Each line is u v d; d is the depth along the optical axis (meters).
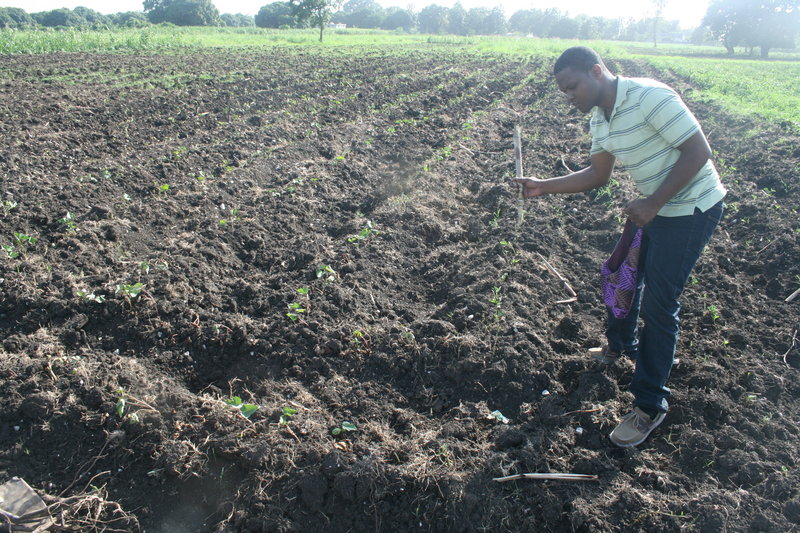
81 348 3.76
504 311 4.29
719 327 4.37
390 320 4.32
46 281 4.35
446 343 3.86
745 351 4.13
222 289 4.64
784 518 2.73
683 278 2.96
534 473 3.00
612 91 2.86
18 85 11.88
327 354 3.88
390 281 4.93
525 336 3.98
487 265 5.02
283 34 40.00
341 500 2.88
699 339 4.20
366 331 4.07
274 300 4.46
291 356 3.82
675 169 2.72
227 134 9.00
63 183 6.41
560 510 2.85
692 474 3.07
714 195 2.91
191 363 3.83
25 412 3.15
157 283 4.42
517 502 2.88
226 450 3.03
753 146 9.58
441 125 10.48
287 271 5.05
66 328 3.87
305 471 2.93
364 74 17.06
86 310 4.04
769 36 54.22
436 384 3.69
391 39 41.69
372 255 5.23
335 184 7.09
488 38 45.31
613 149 3.01
